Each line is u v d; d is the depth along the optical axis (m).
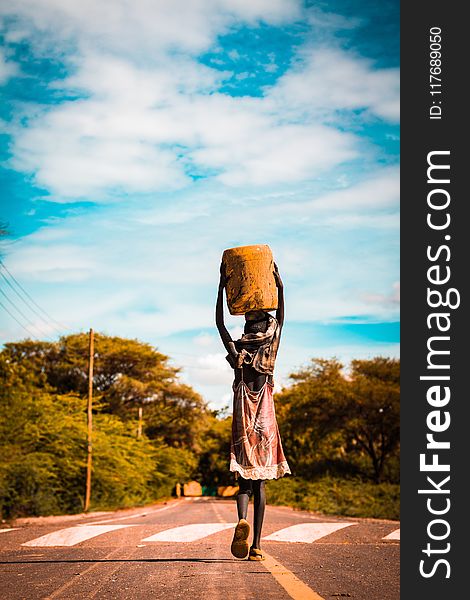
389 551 7.12
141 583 4.39
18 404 29.00
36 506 26.28
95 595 3.93
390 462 46.03
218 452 83.88
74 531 9.58
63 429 32.44
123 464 37.31
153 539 8.54
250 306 5.68
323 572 5.08
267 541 8.66
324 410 45.78
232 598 3.70
